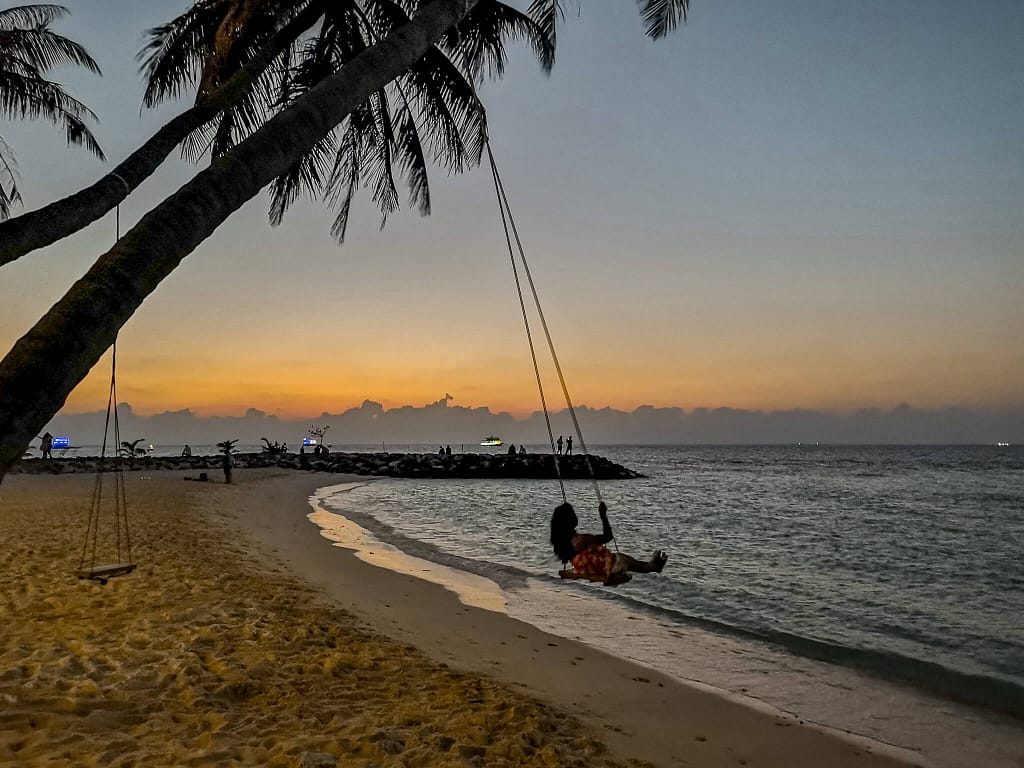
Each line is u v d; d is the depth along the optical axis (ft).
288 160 11.16
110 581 33.83
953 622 37.99
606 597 41.83
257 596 33.45
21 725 17.33
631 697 24.38
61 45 52.70
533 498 124.26
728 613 39.11
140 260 8.38
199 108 17.81
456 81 32.22
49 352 7.07
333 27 31.48
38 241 13.46
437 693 22.41
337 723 19.04
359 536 65.16
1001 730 22.79
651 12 25.57
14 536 46.65
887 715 23.90
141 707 19.11
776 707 24.25
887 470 263.08
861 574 52.80
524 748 18.37
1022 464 323.98
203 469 163.32
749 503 118.83
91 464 139.85
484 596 40.14
